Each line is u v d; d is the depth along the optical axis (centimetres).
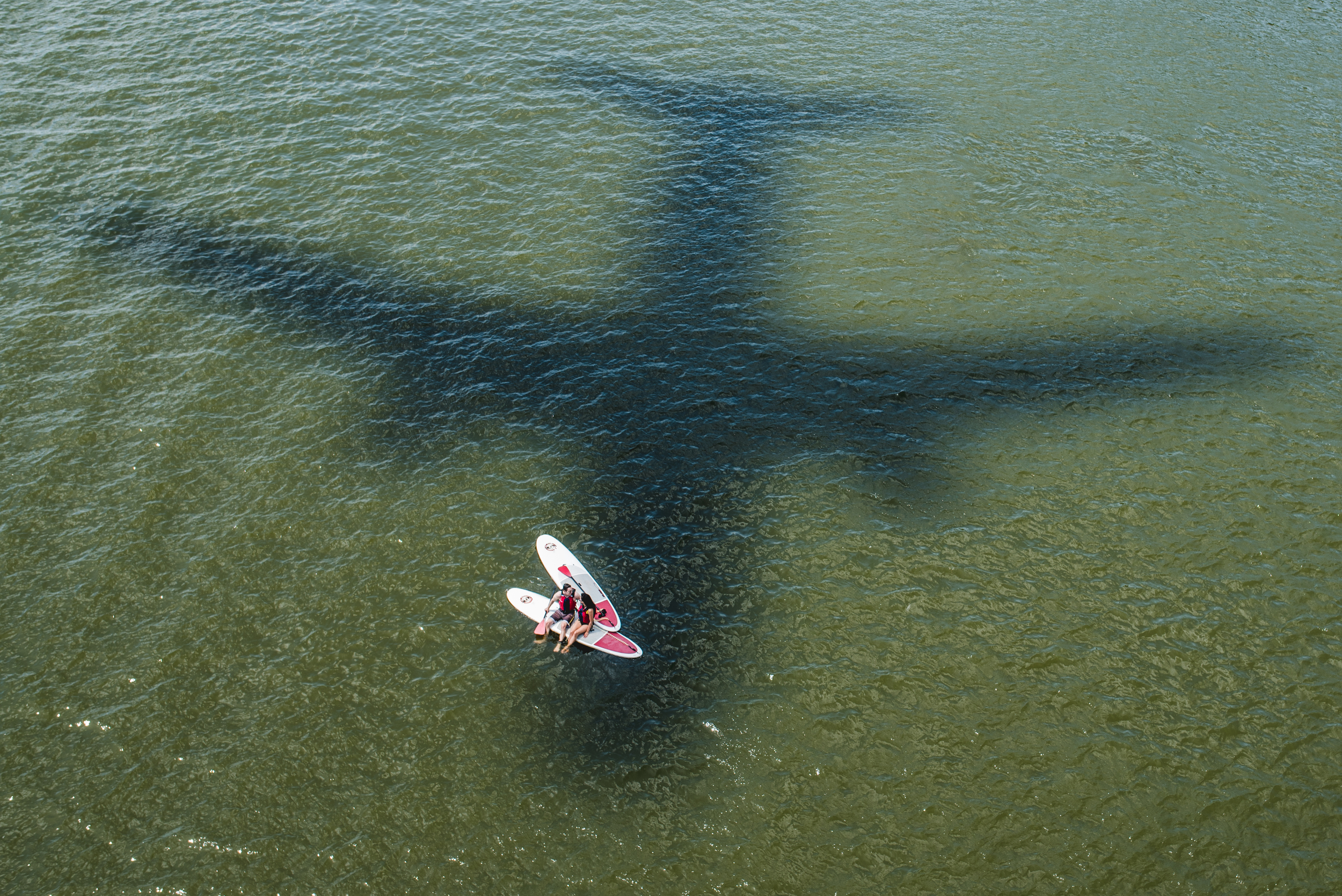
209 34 4812
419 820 1903
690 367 3130
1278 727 2078
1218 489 2675
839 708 2122
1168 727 2078
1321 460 2769
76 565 2402
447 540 2525
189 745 2022
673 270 3541
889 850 1858
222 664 2189
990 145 4250
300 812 1912
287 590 2367
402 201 3825
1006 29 5284
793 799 1944
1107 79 4788
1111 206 3862
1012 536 2547
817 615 2342
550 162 4094
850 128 4384
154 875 1809
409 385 3022
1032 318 3316
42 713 2070
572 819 1909
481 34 4981
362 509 2595
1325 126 4416
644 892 1791
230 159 3997
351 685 2158
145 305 3262
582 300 3400
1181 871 1823
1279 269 3528
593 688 2166
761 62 4906
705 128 4359
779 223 3788
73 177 3844
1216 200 3894
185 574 2395
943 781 1977
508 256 3588
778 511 2634
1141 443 2828
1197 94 4662
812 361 3148
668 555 2511
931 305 3375
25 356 3031
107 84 4403
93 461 2697
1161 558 2478
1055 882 1808
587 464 2772
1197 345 3194
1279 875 1816
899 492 2684
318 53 4716
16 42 4653
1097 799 1942
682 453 2816
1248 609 2345
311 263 3503
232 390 2959
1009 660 2225
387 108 4356
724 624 2327
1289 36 5259
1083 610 2344
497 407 2958
